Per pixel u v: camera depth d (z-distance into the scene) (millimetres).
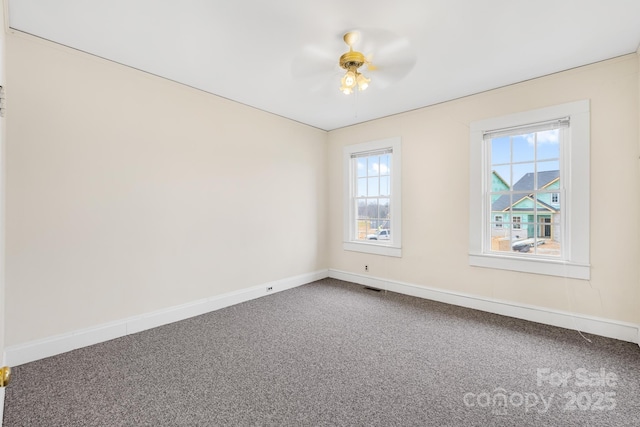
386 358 2354
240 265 3699
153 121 2918
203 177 3318
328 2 1906
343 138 4723
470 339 2672
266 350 2479
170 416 1720
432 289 3783
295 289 4266
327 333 2807
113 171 2670
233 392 1934
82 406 1796
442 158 3668
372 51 2494
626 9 1976
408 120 3959
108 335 2643
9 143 2172
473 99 3410
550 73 2895
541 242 3074
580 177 2766
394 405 1812
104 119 2615
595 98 2697
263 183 3965
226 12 2010
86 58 2516
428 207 3799
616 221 2629
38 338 2312
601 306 2709
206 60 2654
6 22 2051
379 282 4305
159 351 2453
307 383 2031
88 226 2537
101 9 1975
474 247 3428
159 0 1891
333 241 4906
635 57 2533
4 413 1729
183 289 3160
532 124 3031
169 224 3043
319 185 4801
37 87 2285
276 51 2502
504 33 2248
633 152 2551
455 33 2246
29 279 2268
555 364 2250
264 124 3967
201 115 3293
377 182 4434
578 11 2000
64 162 2414
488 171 3383
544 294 3000
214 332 2824
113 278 2678
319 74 2920
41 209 2311
